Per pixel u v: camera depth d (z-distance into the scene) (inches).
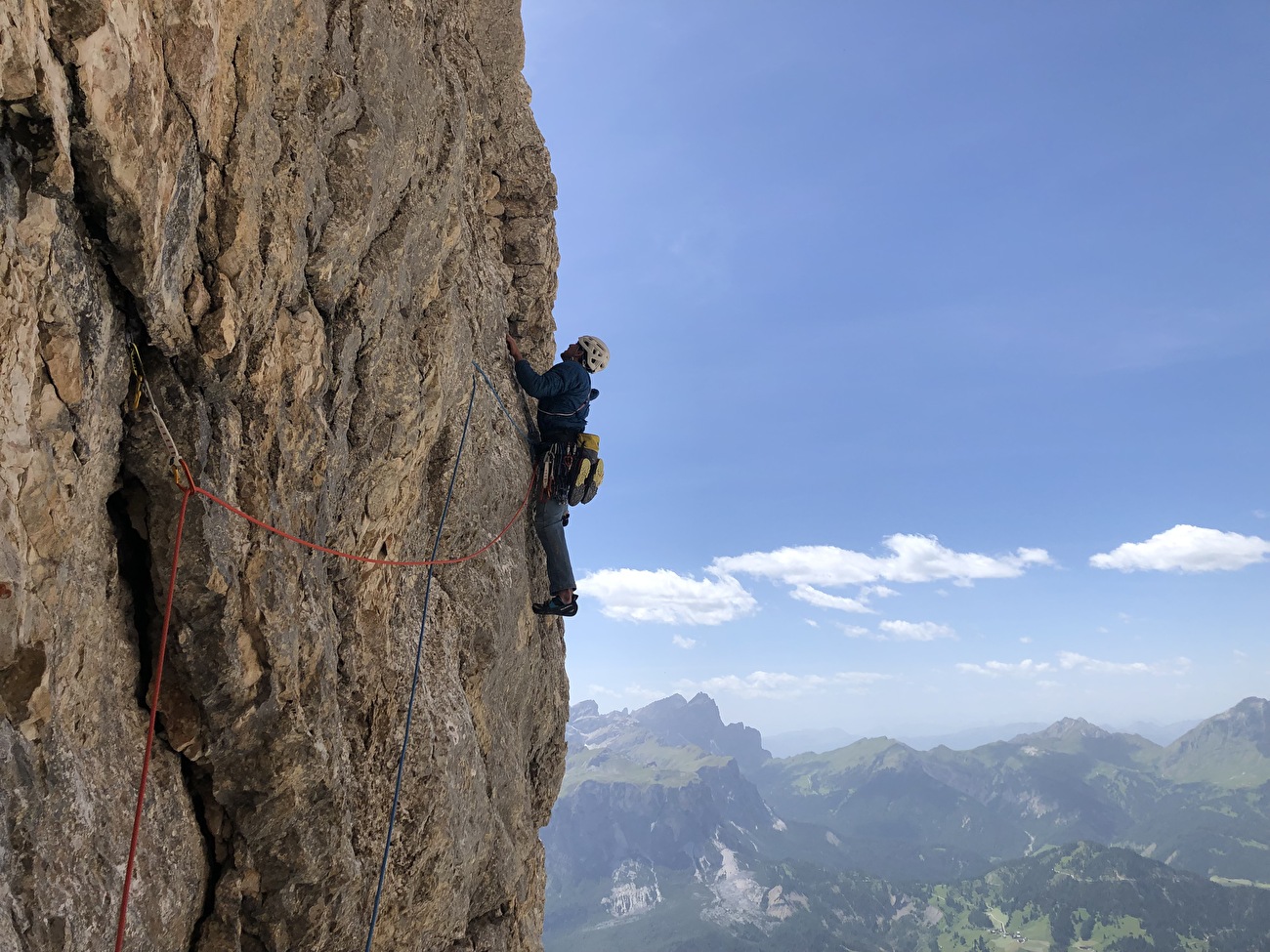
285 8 214.7
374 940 287.7
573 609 456.1
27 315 146.9
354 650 292.4
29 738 148.9
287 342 234.4
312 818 232.5
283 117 225.0
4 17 125.9
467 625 381.7
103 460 178.4
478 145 439.2
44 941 147.6
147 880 188.2
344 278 261.4
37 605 150.9
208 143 192.4
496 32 455.2
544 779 500.7
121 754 187.2
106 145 154.3
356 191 256.4
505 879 399.5
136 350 189.9
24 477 148.6
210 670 203.2
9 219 140.2
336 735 251.6
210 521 199.2
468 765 346.6
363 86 261.1
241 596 210.4
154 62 166.2
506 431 428.8
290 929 234.5
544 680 491.2
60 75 142.9
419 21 293.6
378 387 299.0
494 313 427.2
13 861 141.9
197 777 216.4
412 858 305.9
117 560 190.5
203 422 201.3
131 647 195.8
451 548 378.6
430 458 364.8
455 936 361.1
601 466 442.3
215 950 218.8
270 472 229.3
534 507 461.7
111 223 163.8
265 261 218.8
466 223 406.9
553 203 492.4
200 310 199.6
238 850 222.8
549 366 502.0
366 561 301.6
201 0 176.1
